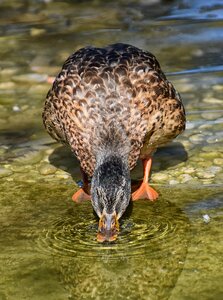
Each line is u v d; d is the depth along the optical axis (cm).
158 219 1105
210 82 1584
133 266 990
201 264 984
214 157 1291
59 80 1169
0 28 2006
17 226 1103
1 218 1128
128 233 1068
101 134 1113
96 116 1123
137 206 1149
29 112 1492
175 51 1773
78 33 1947
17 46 1866
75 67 1162
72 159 1318
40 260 1009
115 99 1124
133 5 2181
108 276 969
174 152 1321
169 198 1167
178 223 1091
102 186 1009
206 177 1224
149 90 1138
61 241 1055
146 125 1134
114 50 1193
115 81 1132
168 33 1906
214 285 935
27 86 1617
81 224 1104
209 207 1131
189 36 1872
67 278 970
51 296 931
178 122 1181
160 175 1243
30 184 1231
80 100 1130
